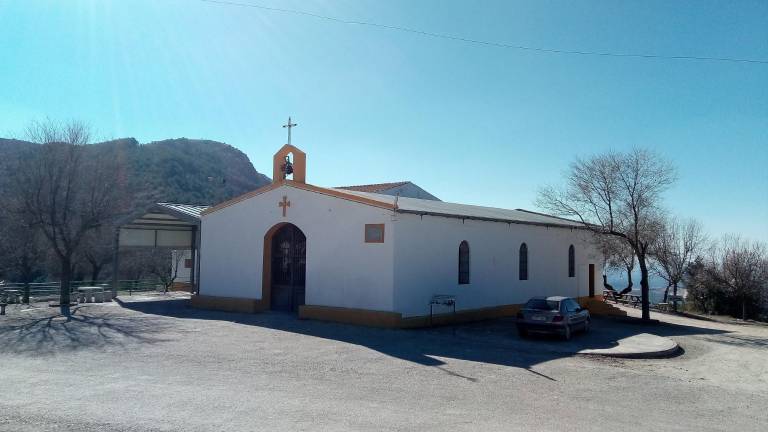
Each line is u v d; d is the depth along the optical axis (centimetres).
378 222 1809
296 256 2134
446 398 910
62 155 2452
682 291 4719
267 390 915
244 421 727
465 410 834
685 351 1716
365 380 1028
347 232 1889
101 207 2536
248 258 2205
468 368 1187
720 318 3253
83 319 1827
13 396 845
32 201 2430
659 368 1356
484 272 2202
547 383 1073
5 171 2861
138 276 5006
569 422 790
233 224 2273
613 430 758
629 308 3469
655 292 5309
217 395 868
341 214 1909
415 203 2178
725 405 963
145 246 2750
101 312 2052
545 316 1680
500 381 1070
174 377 1000
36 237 3406
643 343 1720
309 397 876
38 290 2670
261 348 1345
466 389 986
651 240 2561
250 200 2219
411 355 1315
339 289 1892
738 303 3506
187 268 3691
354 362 1204
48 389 894
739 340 2092
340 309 1850
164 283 3341
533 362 1303
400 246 1795
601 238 2681
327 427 710
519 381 1078
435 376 1090
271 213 2138
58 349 1282
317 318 1900
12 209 2625
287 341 1462
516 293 2391
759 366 1486
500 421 777
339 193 1914
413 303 1836
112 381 958
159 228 2808
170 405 800
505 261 2334
